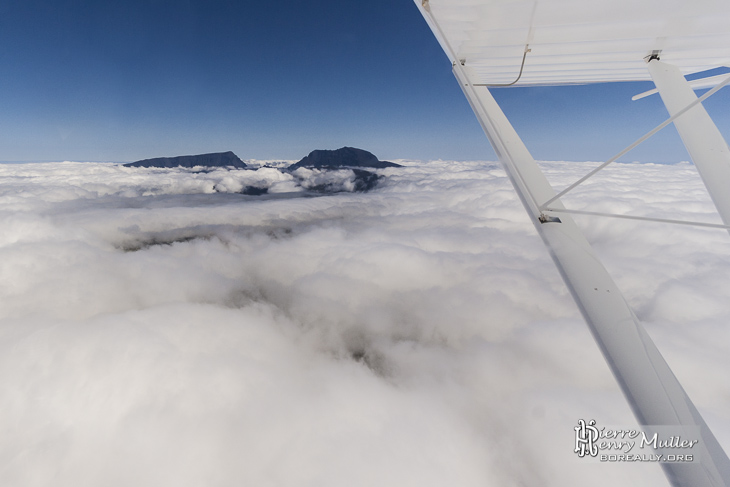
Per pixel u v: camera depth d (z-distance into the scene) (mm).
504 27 4066
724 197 4168
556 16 3791
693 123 4648
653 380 2258
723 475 1917
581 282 2830
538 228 3363
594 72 5613
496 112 4406
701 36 4344
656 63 5000
